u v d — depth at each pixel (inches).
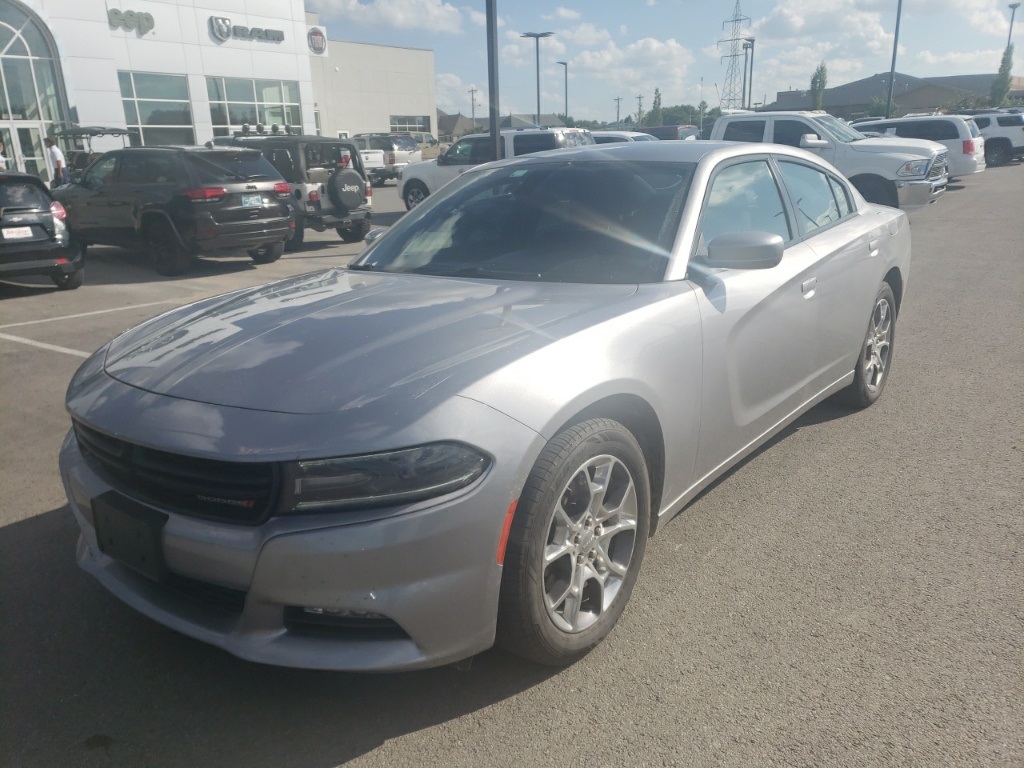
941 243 460.1
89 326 304.5
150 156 424.8
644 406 103.5
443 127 3929.6
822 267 147.8
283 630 83.8
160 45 1046.4
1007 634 101.7
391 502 78.9
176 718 90.6
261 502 80.6
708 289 117.0
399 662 82.3
